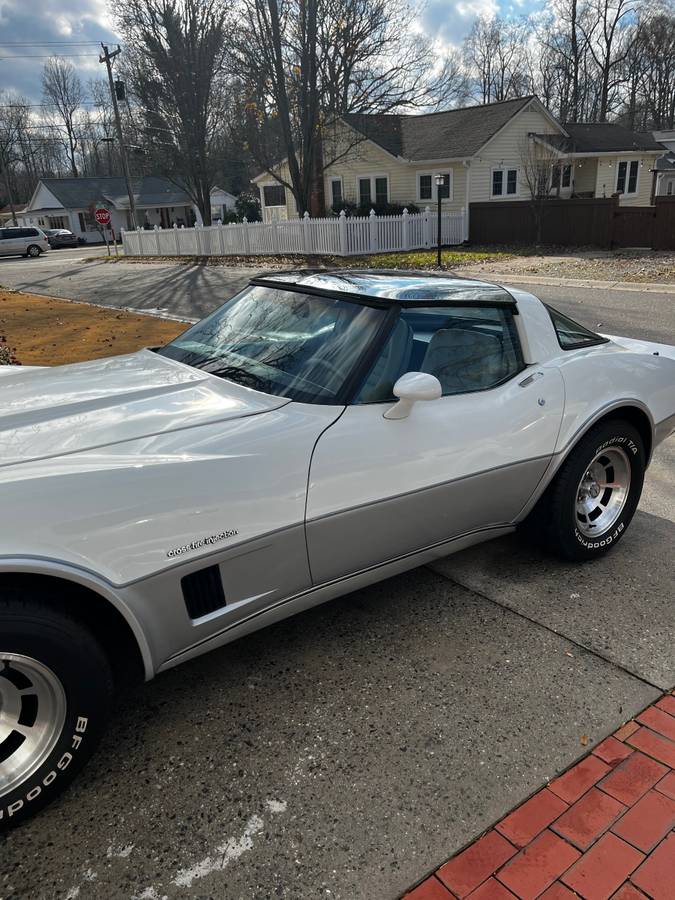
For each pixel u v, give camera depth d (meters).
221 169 37.94
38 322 11.29
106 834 1.97
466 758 2.22
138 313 12.42
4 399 2.69
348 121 25.42
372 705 2.48
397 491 2.61
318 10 22.45
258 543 2.29
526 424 3.01
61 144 87.88
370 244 21.89
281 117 24.38
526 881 1.80
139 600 2.06
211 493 2.17
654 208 20.81
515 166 28.05
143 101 31.36
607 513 3.53
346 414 2.54
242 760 2.23
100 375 2.98
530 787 2.11
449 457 2.76
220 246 25.69
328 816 2.02
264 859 1.89
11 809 1.94
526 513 3.25
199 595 2.22
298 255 22.59
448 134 28.30
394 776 2.16
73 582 1.97
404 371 2.72
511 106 27.80
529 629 2.92
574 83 53.59
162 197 59.16
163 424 2.37
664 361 3.69
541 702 2.48
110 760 2.25
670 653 2.75
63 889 1.81
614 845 1.90
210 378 2.81
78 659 1.94
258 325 3.12
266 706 2.48
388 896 1.77
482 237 25.20
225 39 24.61
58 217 62.09
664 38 60.41
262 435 2.35
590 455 3.25
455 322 2.94
